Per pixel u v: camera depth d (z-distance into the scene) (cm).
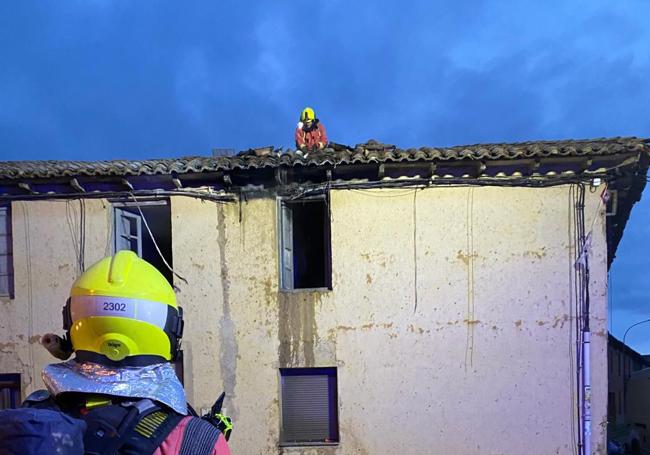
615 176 754
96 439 111
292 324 796
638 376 2078
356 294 789
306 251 938
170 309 140
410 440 765
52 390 125
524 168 768
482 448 757
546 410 754
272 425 784
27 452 93
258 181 812
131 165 782
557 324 763
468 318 774
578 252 765
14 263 827
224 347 802
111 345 127
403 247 788
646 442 1961
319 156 760
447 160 735
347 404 778
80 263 819
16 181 782
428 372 772
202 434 120
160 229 966
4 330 820
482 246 779
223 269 811
